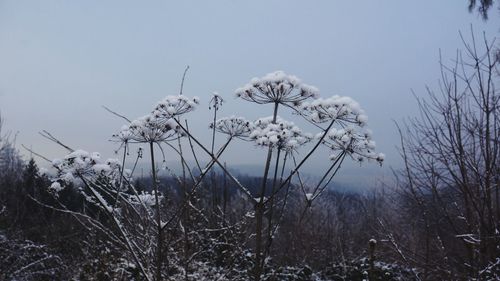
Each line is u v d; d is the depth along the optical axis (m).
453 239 5.99
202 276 5.48
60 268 10.91
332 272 12.56
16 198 12.78
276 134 3.85
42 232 12.41
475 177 5.45
